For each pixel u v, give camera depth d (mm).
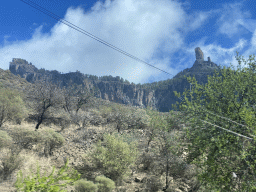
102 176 8562
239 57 7332
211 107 6914
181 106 7414
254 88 6629
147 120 18938
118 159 10422
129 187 9445
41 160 10688
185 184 9945
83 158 12094
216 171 6477
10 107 17344
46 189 4316
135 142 13250
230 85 7121
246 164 6043
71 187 8039
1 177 7602
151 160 11938
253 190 5676
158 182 9953
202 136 6559
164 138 10305
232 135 5875
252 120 5527
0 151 9641
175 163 9828
